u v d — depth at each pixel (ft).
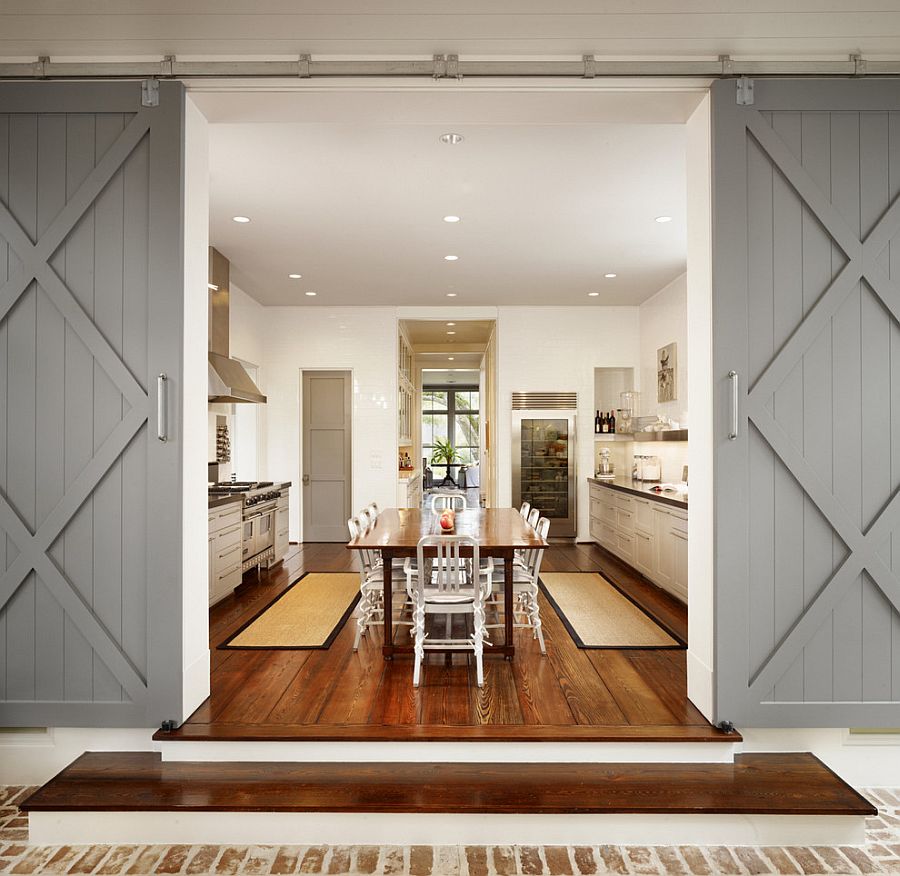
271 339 27.04
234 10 8.98
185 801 7.72
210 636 13.70
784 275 8.96
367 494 27.04
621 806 7.65
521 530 14.02
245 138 12.01
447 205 15.40
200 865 7.34
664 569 17.34
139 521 8.93
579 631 14.02
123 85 8.97
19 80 9.00
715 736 8.66
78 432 8.98
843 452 8.94
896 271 8.97
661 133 11.89
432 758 8.66
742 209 8.95
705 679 9.25
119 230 8.97
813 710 8.88
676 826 7.72
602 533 24.63
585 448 26.96
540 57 9.02
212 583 15.57
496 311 26.99
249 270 21.16
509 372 27.02
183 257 8.99
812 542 8.94
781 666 8.86
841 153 9.01
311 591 18.07
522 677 11.08
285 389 26.99
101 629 8.89
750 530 8.91
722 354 8.91
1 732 9.23
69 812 7.70
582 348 26.96
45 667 8.96
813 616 8.86
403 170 13.44
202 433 9.69
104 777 8.30
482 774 8.35
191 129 9.34
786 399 8.95
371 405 27.04
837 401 8.95
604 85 9.11
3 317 8.98
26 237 8.94
